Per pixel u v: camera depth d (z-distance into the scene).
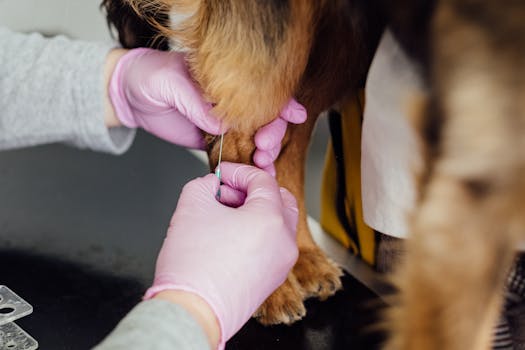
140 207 0.81
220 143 0.65
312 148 0.79
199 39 0.62
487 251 0.40
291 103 0.64
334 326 0.61
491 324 0.42
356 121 0.63
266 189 0.59
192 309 0.51
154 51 0.75
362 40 0.57
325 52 0.62
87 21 1.12
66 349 0.61
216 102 0.63
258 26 0.59
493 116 0.38
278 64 0.60
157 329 0.47
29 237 0.77
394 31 0.45
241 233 0.55
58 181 0.88
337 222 0.70
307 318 0.62
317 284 0.64
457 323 0.42
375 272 0.62
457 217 0.41
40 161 0.93
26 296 0.67
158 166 0.91
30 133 0.79
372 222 0.53
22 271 0.71
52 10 1.13
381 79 0.48
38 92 0.77
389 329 0.47
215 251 0.54
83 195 0.85
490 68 0.38
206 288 0.52
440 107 0.41
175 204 0.82
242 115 0.62
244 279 0.54
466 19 0.39
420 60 0.42
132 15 0.82
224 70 0.61
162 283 0.53
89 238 0.76
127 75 0.74
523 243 0.40
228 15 0.60
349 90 0.63
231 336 0.56
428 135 0.42
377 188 0.52
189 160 0.92
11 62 0.78
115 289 0.68
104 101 0.77
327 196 0.71
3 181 0.88
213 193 0.61
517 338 0.44
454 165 0.40
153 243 0.75
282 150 0.68
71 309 0.66
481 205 0.40
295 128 0.67
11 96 0.78
